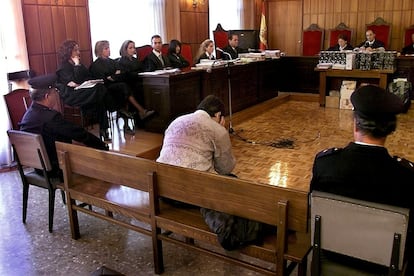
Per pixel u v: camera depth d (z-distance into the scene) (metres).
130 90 4.62
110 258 2.47
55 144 2.67
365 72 6.20
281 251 1.85
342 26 8.57
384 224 1.46
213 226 2.00
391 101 1.47
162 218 2.21
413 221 1.56
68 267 2.38
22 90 3.72
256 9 9.63
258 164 3.92
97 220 2.97
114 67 4.79
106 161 2.40
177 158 2.28
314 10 9.00
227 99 5.74
